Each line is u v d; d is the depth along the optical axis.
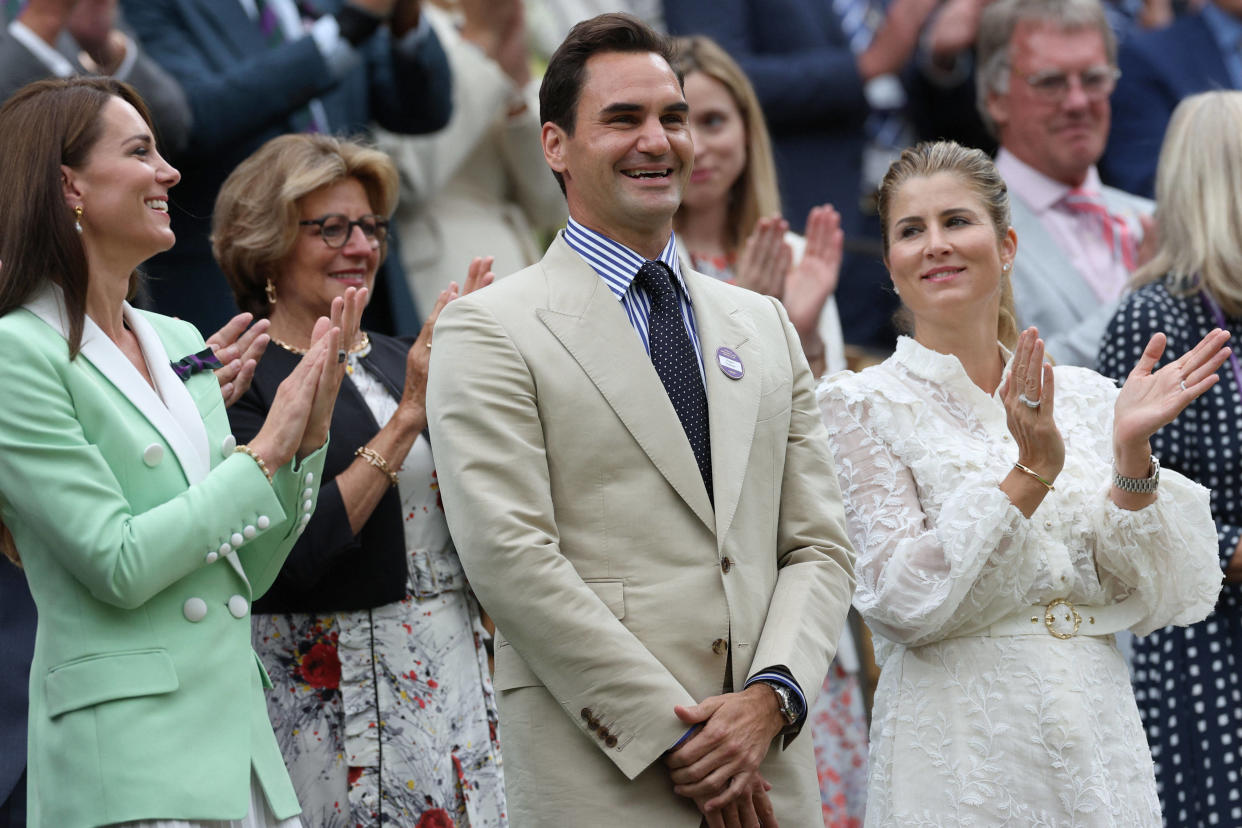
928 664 14.34
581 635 12.20
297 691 15.00
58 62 17.78
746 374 13.48
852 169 25.50
